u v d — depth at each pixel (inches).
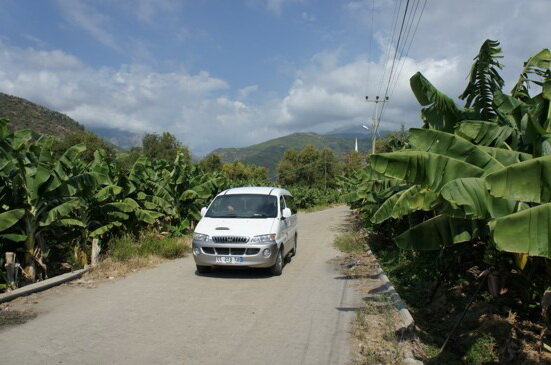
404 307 253.8
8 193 321.7
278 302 275.9
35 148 337.4
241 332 218.1
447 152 195.0
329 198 2255.2
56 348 191.6
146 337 208.1
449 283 323.6
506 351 200.8
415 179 183.5
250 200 387.5
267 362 182.1
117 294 289.4
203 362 180.5
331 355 190.5
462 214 195.2
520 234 144.3
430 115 252.7
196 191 646.5
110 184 454.9
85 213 402.3
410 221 395.9
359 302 278.8
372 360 183.8
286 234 396.5
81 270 347.3
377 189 470.0
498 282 229.3
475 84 277.4
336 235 702.5
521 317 245.3
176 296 286.0
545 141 184.7
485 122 226.8
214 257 335.6
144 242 450.6
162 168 644.7
